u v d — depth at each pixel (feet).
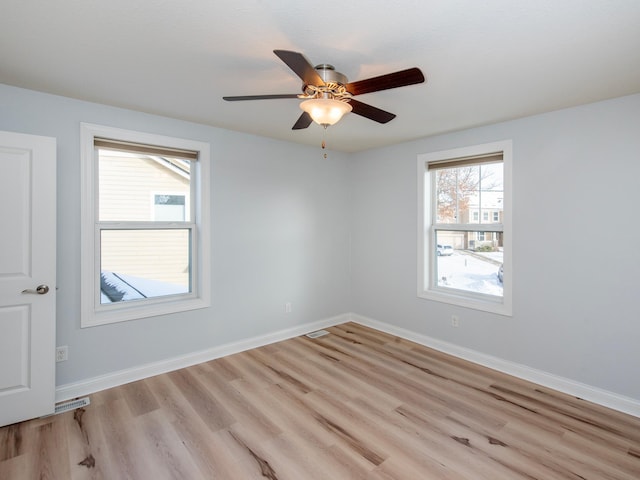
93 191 8.87
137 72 6.93
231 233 11.30
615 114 8.07
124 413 7.84
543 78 7.04
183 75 7.07
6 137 7.11
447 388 9.09
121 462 6.25
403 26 5.22
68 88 7.78
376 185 13.76
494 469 6.11
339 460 6.34
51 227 7.63
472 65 6.48
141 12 4.95
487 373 10.02
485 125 10.34
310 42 5.71
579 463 6.27
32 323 7.48
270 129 11.05
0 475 5.89
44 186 7.53
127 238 9.76
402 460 6.34
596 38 5.50
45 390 7.64
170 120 9.93
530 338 9.56
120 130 9.09
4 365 7.23
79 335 8.66
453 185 11.69
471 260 11.28
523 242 9.65
